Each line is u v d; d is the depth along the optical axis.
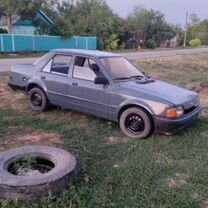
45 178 3.47
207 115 7.10
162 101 5.32
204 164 4.58
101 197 3.58
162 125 5.30
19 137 5.53
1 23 35.50
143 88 5.71
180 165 4.53
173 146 5.26
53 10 36.31
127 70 6.35
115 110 5.75
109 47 40.44
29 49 30.22
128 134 5.65
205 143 5.42
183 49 48.00
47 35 33.25
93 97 5.98
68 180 3.65
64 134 5.74
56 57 6.70
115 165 4.48
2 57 23.41
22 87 7.26
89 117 6.68
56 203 3.37
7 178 3.44
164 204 3.49
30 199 3.38
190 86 11.15
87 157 4.72
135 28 46.75
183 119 5.39
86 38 36.53
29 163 4.01
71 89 6.29
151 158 4.76
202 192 3.79
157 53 33.66
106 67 5.99
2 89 9.43
